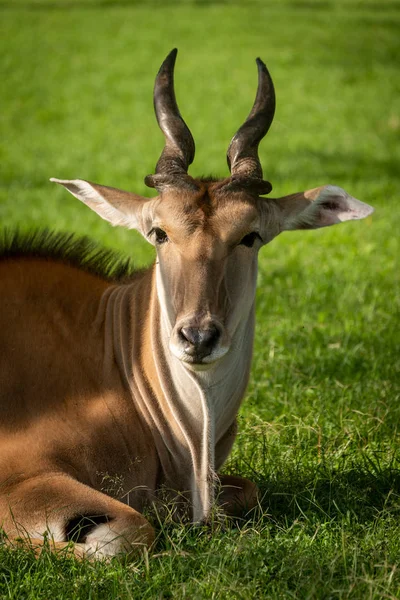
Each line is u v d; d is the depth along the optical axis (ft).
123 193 32.53
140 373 32.48
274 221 31.73
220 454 33.17
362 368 47.19
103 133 131.75
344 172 103.35
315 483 33.04
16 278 33.94
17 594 26.23
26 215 85.56
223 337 28.45
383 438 38.99
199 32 233.96
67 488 29.12
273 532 30.35
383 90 164.66
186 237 29.58
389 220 80.53
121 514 28.45
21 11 271.49
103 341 33.27
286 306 57.67
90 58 198.59
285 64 189.78
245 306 30.86
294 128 133.18
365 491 32.89
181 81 174.09
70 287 34.19
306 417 40.52
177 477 32.37
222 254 29.58
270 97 32.65
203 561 27.55
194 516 31.24
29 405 31.53
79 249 36.19
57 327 33.09
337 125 135.13
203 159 111.24
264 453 35.88
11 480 29.63
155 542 28.94
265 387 44.52
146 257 69.51
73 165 109.81
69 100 157.28
